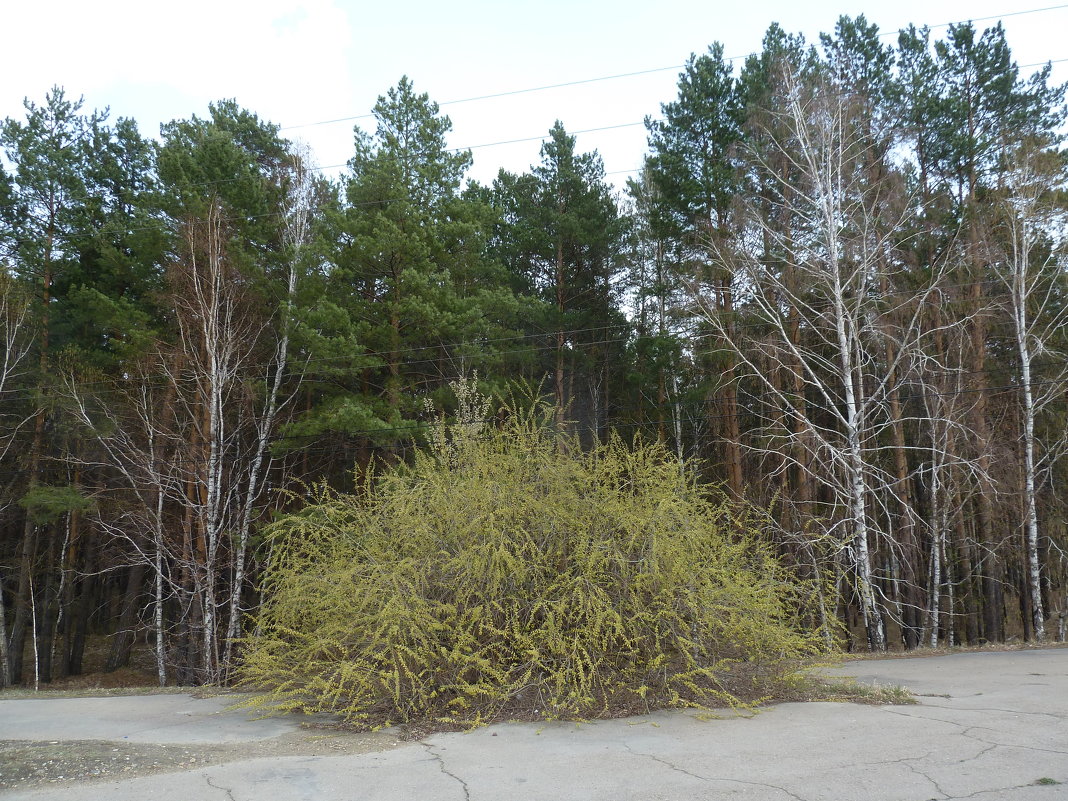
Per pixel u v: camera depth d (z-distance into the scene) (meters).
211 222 17.88
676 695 7.32
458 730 6.98
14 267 20.73
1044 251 20.53
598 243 24.78
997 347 22.64
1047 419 20.97
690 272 21.00
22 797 5.09
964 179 21.78
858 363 18.02
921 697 8.25
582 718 7.20
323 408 17.88
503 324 21.73
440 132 21.80
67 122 23.44
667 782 5.09
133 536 19.52
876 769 5.23
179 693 11.01
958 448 20.08
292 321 18.06
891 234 18.11
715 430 22.28
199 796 5.02
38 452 19.61
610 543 8.12
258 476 20.72
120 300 18.66
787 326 20.47
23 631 22.41
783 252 19.58
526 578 8.03
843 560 17.50
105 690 12.09
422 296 18.38
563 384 25.62
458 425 10.80
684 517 8.41
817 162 19.02
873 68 22.53
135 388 18.92
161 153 20.64
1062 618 20.03
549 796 4.86
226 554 17.50
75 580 22.09
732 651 8.27
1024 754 5.56
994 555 20.34
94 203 22.62
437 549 8.45
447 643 7.82
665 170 21.56
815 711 7.41
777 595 8.99
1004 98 21.95
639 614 7.61
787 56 20.14
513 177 27.14
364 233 18.88
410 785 5.19
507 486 8.79
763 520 17.38
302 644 8.59
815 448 18.73
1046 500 20.58
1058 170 18.80
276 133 23.75
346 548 9.24
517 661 7.82
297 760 5.95
